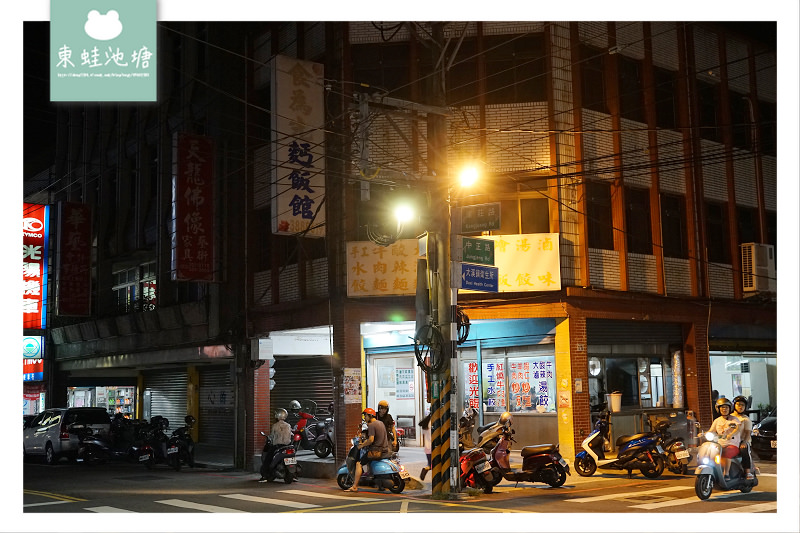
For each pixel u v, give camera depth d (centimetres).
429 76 1478
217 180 2266
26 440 2452
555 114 1870
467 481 1416
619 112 1981
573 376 1820
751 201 2286
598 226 1945
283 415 1716
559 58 1905
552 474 1448
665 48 2117
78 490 1577
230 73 2286
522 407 1948
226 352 2217
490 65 1922
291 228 1817
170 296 2598
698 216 2116
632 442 1572
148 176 2795
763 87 2375
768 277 2203
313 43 2011
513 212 1891
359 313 1888
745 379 2278
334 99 1908
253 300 2172
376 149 1884
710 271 2150
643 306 1970
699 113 2166
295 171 1831
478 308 1883
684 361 2077
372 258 1853
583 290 1850
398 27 1925
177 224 2131
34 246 3061
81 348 3108
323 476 1794
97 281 2975
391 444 1546
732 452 1255
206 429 2680
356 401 1856
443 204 1444
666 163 1919
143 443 2128
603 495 1345
